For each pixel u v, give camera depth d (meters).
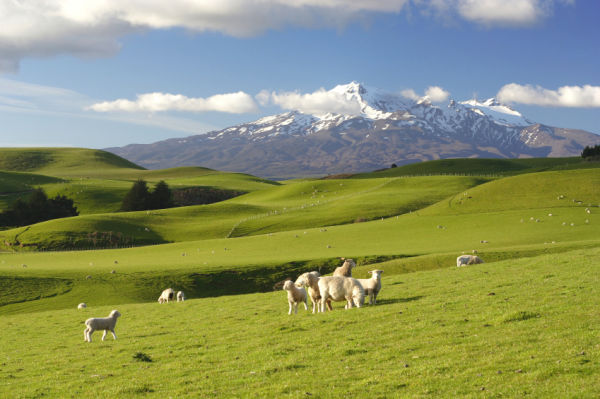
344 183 176.00
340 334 20.11
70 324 32.41
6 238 115.00
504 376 13.63
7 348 25.41
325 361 16.88
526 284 26.42
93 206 175.38
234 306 32.94
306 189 173.75
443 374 14.40
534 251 54.75
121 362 19.75
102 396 15.34
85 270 64.44
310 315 25.00
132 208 167.00
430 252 67.19
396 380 14.28
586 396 11.65
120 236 114.94
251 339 21.39
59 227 118.81
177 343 22.50
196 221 131.38
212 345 21.25
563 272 28.83
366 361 16.47
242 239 97.94
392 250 72.56
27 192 187.38
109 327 25.20
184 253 85.88
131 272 62.72
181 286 58.56
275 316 26.52
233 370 16.97
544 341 16.05
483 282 29.17
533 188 107.44
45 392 16.31
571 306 19.95
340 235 92.44
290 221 120.94
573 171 114.50
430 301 25.02
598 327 16.70
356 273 56.62
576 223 82.50
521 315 19.22
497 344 16.44
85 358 21.12
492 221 90.56
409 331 19.42
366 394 13.55
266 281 60.38
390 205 129.00
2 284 57.59
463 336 17.98
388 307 24.36
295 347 18.98
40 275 61.31
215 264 66.00
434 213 103.94
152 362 19.34
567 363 13.84
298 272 62.31
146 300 53.94
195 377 16.52
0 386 17.52
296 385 14.70
